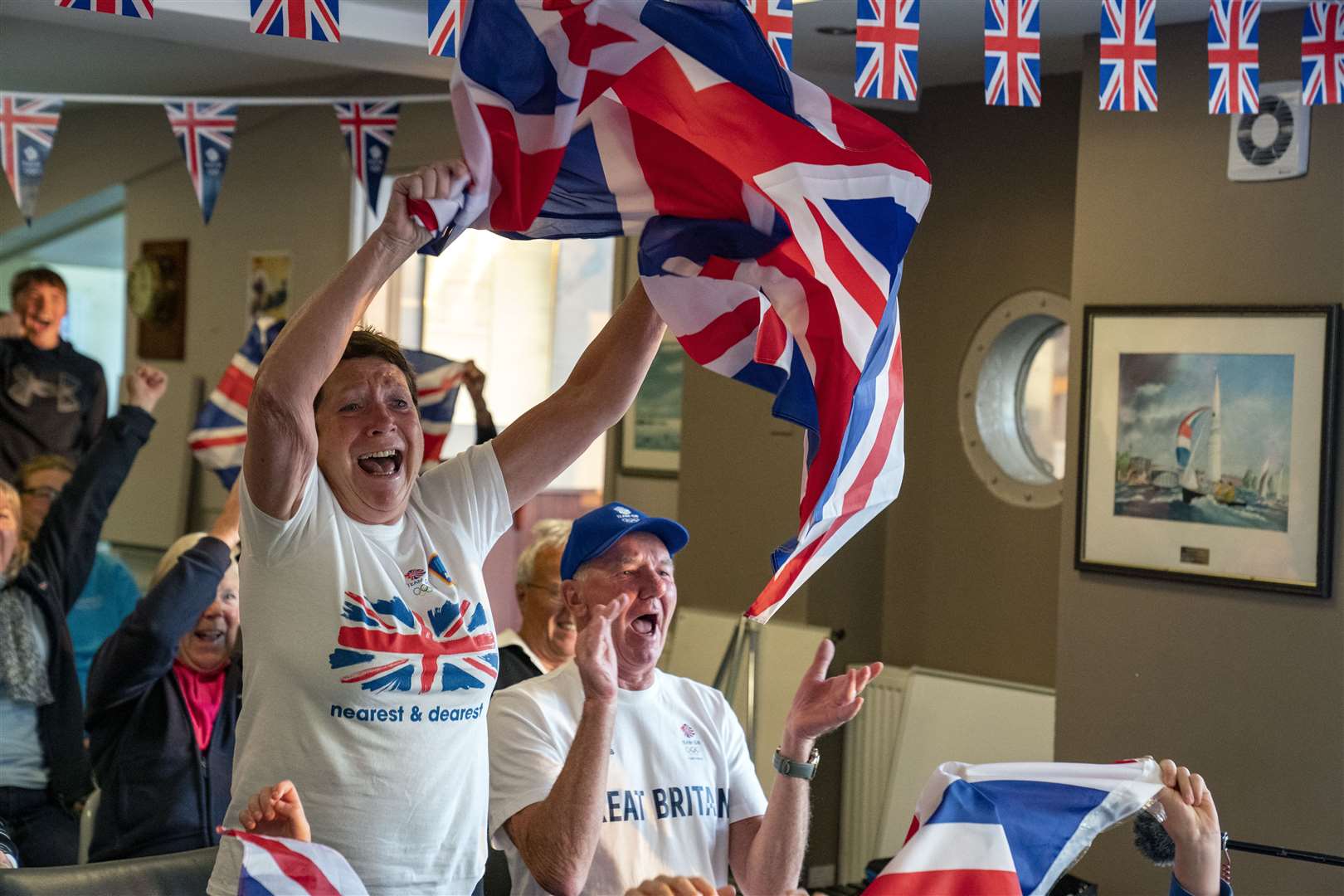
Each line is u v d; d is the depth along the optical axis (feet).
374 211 15.61
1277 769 14.12
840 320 6.97
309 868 6.04
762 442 20.11
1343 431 13.71
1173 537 14.79
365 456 6.95
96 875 7.40
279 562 6.71
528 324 27.04
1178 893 7.55
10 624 12.09
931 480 19.61
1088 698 15.47
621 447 23.12
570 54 6.29
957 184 19.27
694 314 7.36
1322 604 13.84
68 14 15.17
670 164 7.08
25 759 12.15
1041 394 20.39
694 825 8.86
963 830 7.04
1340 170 13.66
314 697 6.66
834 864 19.54
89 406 22.34
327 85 26.22
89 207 32.35
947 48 16.84
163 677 11.72
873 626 19.98
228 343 28.48
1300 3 13.52
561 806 7.63
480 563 7.47
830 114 7.14
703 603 20.84
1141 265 15.06
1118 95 10.24
